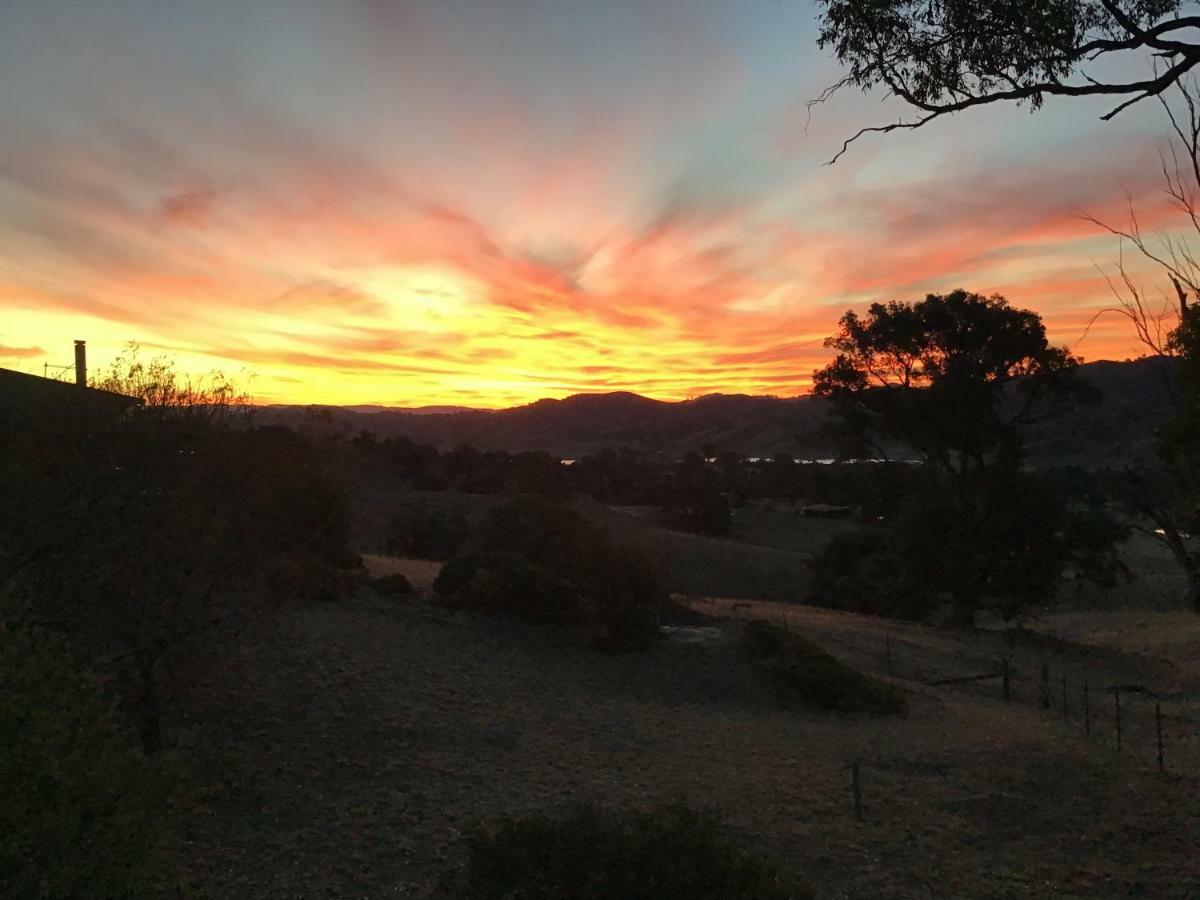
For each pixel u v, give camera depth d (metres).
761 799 10.34
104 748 4.21
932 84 6.34
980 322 31.86
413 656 15.02
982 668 22.84
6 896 3.44
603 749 12.20
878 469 38.19
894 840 9.23
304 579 11.99
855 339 34.56
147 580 8.27
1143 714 17.78
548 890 5.33
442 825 8.59
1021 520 31.64
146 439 8.35
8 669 3.94
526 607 18.36
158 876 4.58
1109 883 8.31
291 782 9.30
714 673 17.12
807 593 48.50
